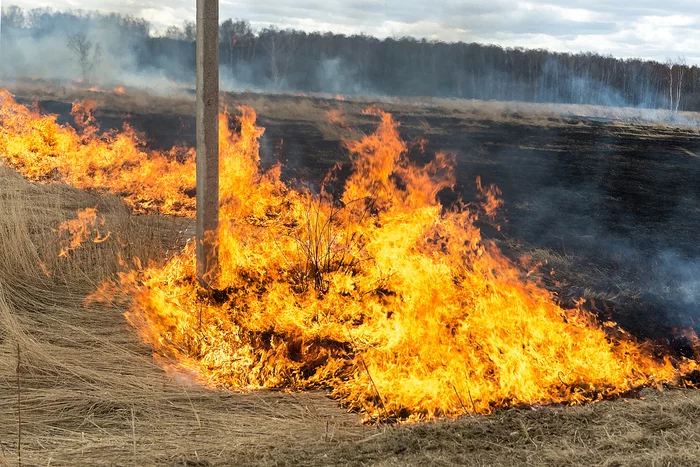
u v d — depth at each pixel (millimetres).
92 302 6434
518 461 3754
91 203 9805
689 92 67312
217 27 6125
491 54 69688
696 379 5242
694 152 23969
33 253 6984
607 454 3791
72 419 4445
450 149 21969
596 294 6926
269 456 3928
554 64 69562
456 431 4199
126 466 3799
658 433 4066
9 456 3895
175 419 4484
